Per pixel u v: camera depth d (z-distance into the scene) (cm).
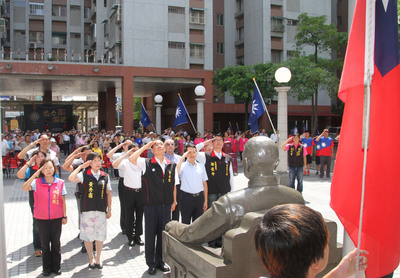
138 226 709
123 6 3120
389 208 207
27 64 2802
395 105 212
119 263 614
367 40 203
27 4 4738
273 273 138
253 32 3938
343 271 186
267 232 137
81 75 2966
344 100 229
